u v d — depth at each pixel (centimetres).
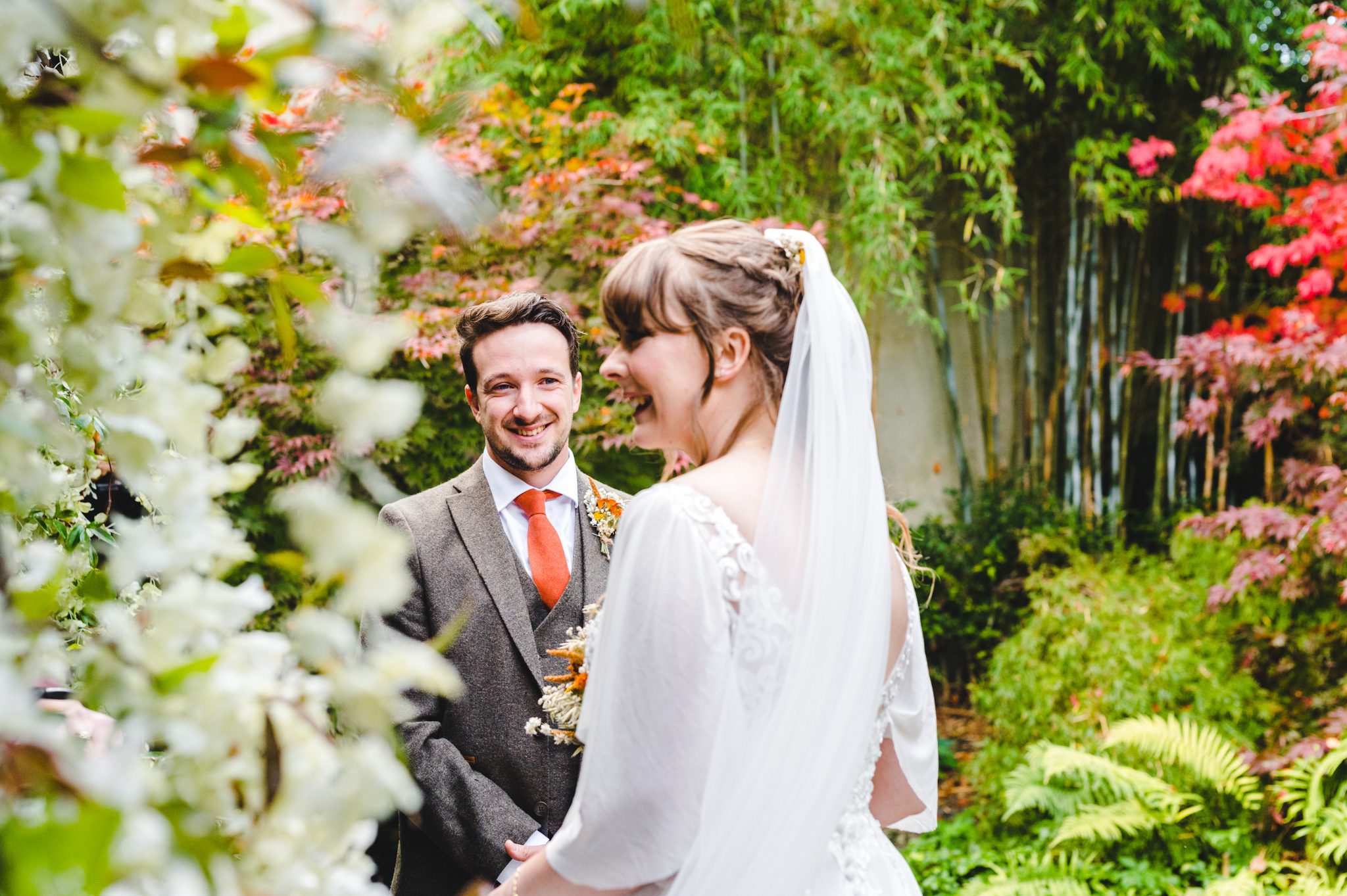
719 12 500
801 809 112
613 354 126
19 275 49
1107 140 566
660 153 459
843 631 116
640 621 111
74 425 80
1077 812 347
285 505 49
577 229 431
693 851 110
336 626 50
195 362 58
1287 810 330
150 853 44
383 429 50
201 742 47
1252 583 400
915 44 516
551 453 187
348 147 47
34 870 41
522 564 186
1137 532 592
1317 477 384
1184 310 606
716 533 113
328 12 47
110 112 46
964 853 360
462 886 174
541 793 174
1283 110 415
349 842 53
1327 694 364
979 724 525
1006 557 571
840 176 549
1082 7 534
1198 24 525
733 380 123
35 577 53
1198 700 381
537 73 462
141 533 52
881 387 632
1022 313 625
